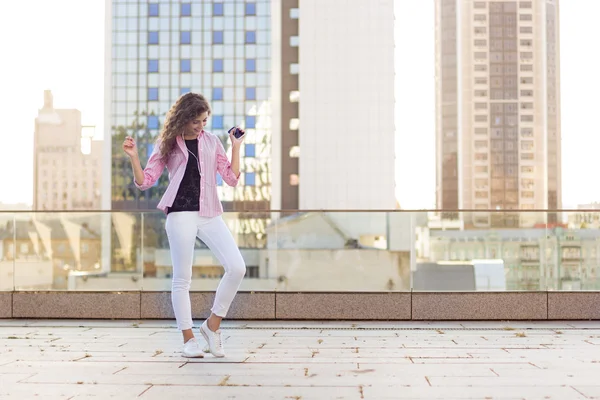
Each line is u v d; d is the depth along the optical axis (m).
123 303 6.40
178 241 4.14
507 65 145.62
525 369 3.73
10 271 6.50
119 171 95.94
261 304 6.33
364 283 6.36
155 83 97.00
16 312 6.45
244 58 98.19
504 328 5.69
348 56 100.25
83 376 3.53
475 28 146.12
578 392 3.10
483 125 145.50
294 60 99.94
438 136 147.75
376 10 100.56
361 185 99.69
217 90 97.81
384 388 3.21
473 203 144.88
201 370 3.70
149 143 96.12
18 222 6.52
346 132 100.00
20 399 2.98
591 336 5.18
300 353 4.34
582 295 6.26
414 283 6.35
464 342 4.86
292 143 99.38
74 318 6.42
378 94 100.12
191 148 4.20
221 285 4.18
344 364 3.90
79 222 6.49
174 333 5.40
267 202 98.00
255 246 6.40
